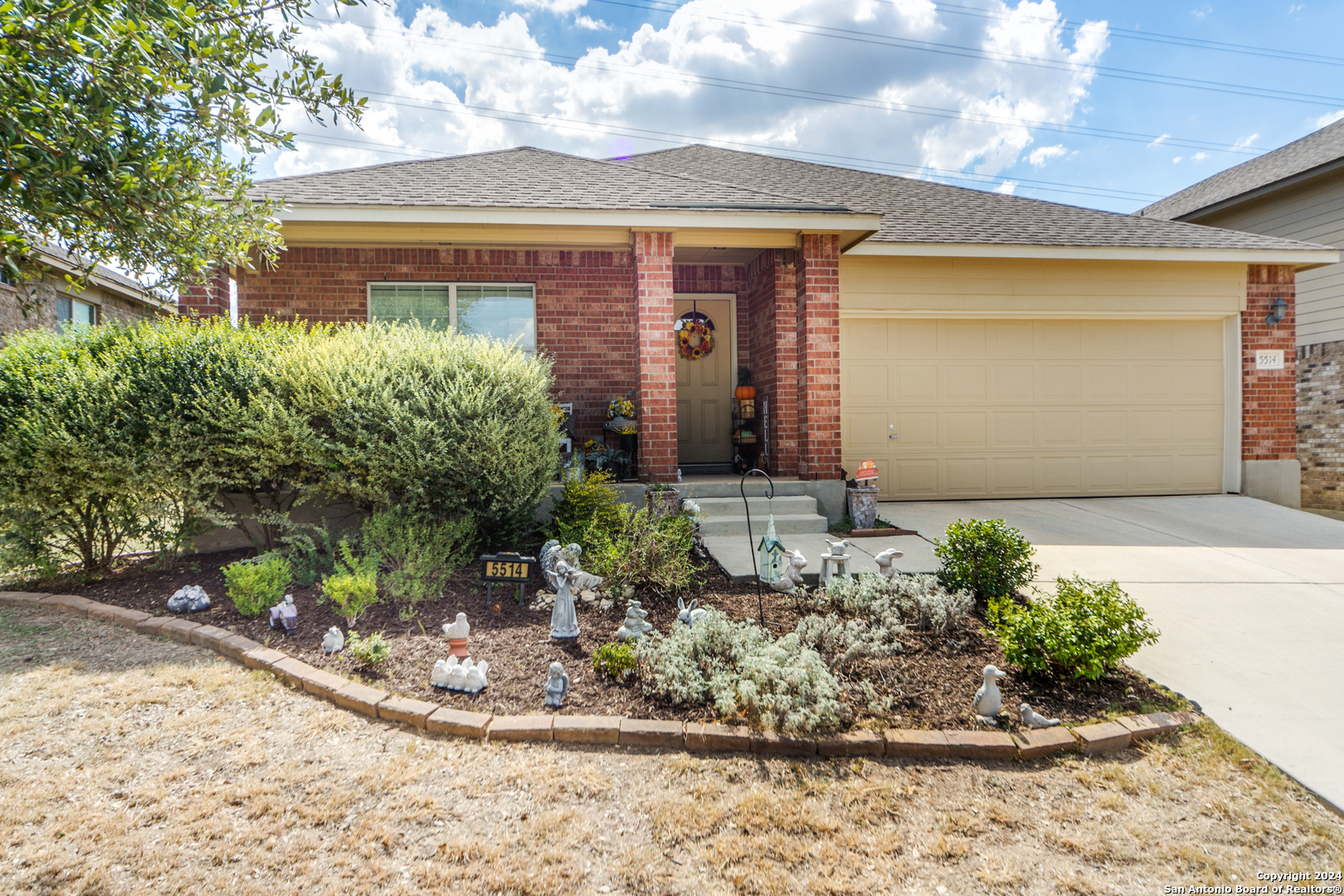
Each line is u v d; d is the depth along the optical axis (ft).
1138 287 28.96
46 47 7.71
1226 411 30.04
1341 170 34.06
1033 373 28.99
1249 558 19.13
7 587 15.99
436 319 26.99
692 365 31.78
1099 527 23.16
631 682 10.88
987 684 9.87
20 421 15.10
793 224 23.08
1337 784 8.45
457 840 7.16
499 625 13.33
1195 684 11.32
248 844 6.95
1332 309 34.68
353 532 18.47
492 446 16.33
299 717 9.78
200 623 13.19
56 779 8.00
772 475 27.07
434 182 24.58
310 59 10.49
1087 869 6.97
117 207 9.02
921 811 7.93
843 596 13.96
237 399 16.42
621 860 6.92
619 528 17.35
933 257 27.73
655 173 27.81
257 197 21.26
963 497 28.66
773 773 8.64
